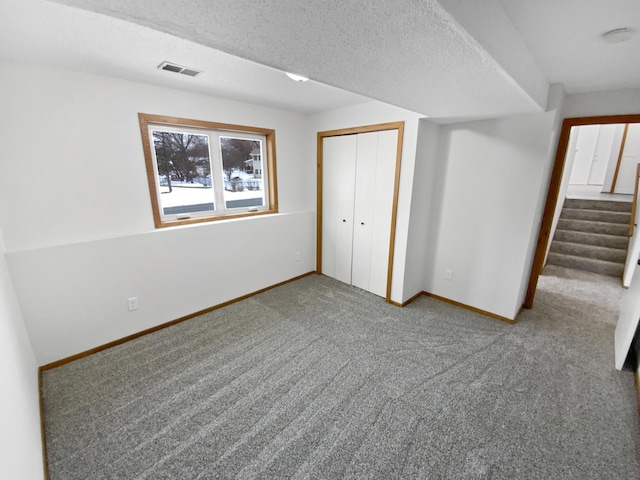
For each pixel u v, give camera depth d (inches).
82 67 76.4
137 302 95.7
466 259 116.0
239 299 126.3
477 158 106.1
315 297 129.9
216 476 53.4
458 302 121.4
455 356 88.2
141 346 92.5
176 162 107.7
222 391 73.7
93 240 84.4
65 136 79.4
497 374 80.4
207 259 112.3
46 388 73.7
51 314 79.4
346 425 63.9
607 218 178.9
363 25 33.8
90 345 87.6
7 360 47.5
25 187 75.2
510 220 101.8
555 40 58.6
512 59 53.6
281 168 136.1
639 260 93.0
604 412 67.7
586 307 120.9
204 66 76.0
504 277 106.7
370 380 77.7
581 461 56.2
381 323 107.6
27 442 46.7
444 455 57.2
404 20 32.7
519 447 59.0
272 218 132.7
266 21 32.9
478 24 38.8
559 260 174.6
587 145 263.1
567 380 78.2
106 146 86.5
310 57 43.9
